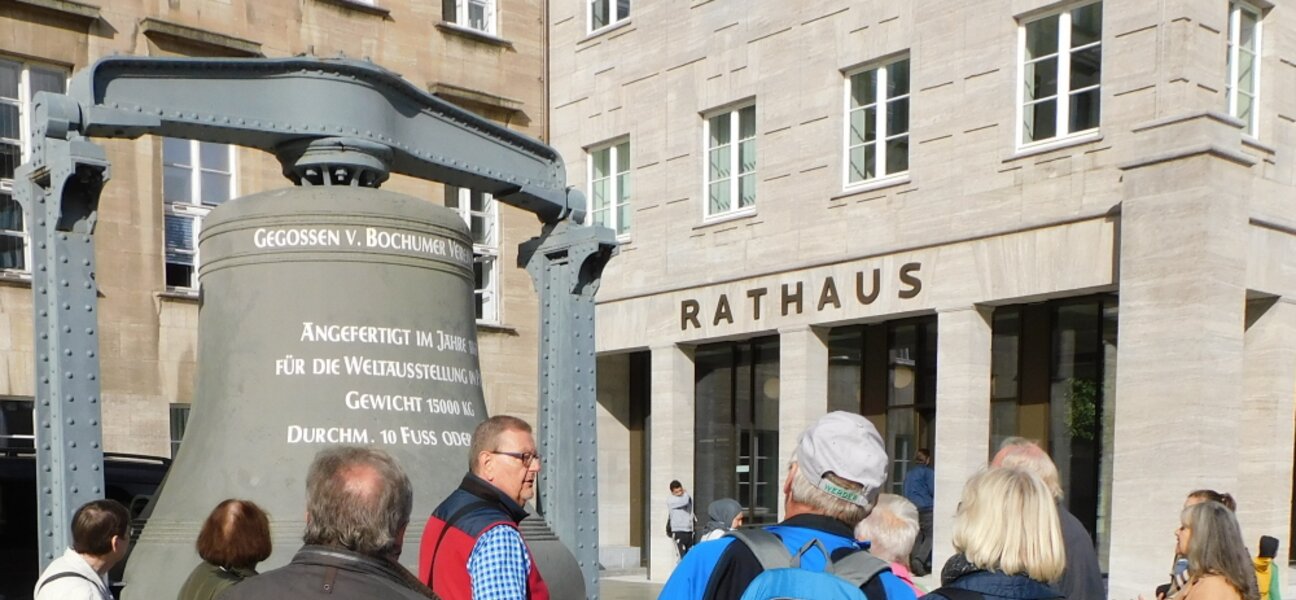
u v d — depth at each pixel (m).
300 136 5.08
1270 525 12.73
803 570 2.76
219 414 4.89
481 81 19.61
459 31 19.28
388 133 5.32
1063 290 13.46
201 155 16.52
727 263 17.36
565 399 6.23
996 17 14.27
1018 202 13.94
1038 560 3.22
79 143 4.27
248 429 4.78
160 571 4.54
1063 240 13.46
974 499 3.34
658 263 18.44
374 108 5.21
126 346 15.31
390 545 2.65
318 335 4.89
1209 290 11.86
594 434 6.29
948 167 14.67
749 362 18.56
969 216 14.41
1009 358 15.23
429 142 5.59
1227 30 13.14
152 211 15.68
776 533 2.98
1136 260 12.41
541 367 6.38
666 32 18.50
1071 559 4.39
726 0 17.59
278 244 4.98
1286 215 13.34
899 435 16.39
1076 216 13.30
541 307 6.38
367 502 2.62
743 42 17.31
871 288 15.41
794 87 16.56
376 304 4.99
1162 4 12.73
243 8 16.70
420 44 18.83
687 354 18.30
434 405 5.02
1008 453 4.70
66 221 4.36
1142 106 12.87
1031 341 15.00
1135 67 12.95
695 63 18.02
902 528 3.96
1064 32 13.87
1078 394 14.48
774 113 16.81
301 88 5.05
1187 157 12.05
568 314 6.25
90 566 4.08
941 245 14.65
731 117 17.75
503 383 19.36
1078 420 14.47
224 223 5.12
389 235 5.08
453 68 19.23
